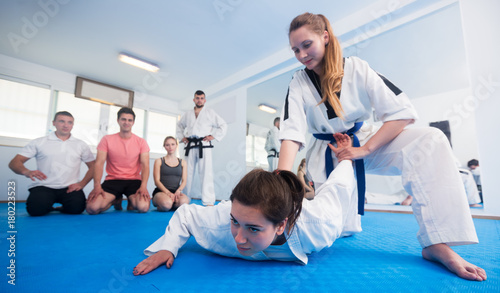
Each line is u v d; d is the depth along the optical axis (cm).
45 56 486
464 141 473
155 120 680
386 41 388
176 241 104
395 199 460
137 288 77
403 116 116
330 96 127
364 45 397
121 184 328
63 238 149
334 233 106
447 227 97
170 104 711
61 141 294
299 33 120
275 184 81
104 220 232
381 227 205
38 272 90
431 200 103
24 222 213
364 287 78
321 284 81
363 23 365
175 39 443
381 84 122
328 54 127
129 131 333
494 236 164
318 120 145
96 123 573
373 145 119
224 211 102
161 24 403
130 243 137
